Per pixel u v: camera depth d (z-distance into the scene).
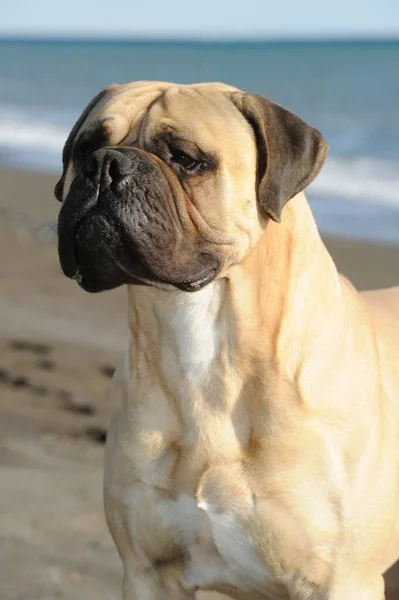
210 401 6.82
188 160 6.59
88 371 14.73
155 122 6.63
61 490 10.70
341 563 6.81
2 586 8.80
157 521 7.04
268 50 122.75
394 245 23.72
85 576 9.03
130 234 6.31
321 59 90.00
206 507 6.87
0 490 10.62
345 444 6.77
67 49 165.25
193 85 7.11
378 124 43.56
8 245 23.14
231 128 6.73
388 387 7.29
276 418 6.73
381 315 7.90
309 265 6.94
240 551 6.96
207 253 6.65
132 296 7.03
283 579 6.96
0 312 17.81
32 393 13.84
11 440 12.12
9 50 166.12
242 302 6.76
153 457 6.96
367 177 32.88
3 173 36.41
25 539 9.63
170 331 6.87
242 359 6.79
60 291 19.33
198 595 9.52
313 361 6.81
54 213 27.11
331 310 6.98
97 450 12.00
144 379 7.00
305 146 6.77
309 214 7.09
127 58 114.19
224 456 6.80
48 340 16.05
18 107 61.47
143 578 7.29
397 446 7.07
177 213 6.52
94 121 6.88
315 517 6.75
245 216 6.73
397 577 7.99
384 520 6.86
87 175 6.42
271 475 6.75
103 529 9.95
